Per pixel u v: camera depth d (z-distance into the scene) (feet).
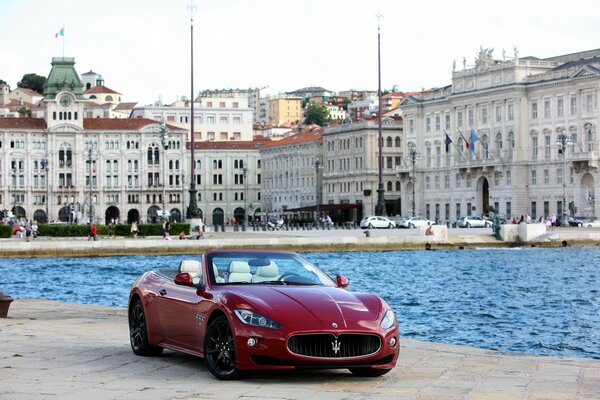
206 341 67.21
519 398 59.93
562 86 554.05
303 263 74.28
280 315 63.87
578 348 128.26
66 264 312.71
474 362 74.49
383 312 66.59
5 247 338.54
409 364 73.31
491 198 602.03
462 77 623.77
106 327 96.68
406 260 322.14
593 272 267.59
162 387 62.64
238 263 72.49
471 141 581.12
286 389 62.18
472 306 181.27
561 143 501.56
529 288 220.43
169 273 78.02
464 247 382.01
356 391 61.77
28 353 76.48
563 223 501.97
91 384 63.57
